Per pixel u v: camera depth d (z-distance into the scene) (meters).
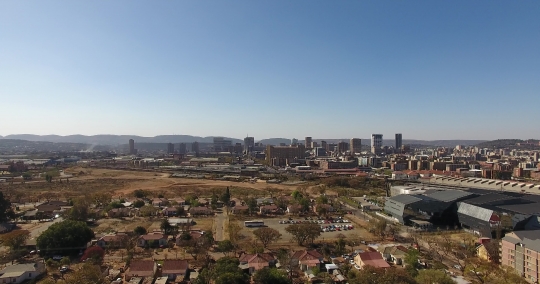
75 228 134.62
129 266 114.44
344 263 123.06
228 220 191.00
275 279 96.06
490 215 159.12
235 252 133.12
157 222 183.38
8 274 106.31
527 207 166.50
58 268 115.75
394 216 198.38
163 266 112.75
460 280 104.19
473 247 137.75
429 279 97.38
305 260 119.88
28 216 190.50
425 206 189.62
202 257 126.12
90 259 119.94
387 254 129.12
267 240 142.00
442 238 157.62
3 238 138.88
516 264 115.88
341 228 173.38
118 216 197.38
